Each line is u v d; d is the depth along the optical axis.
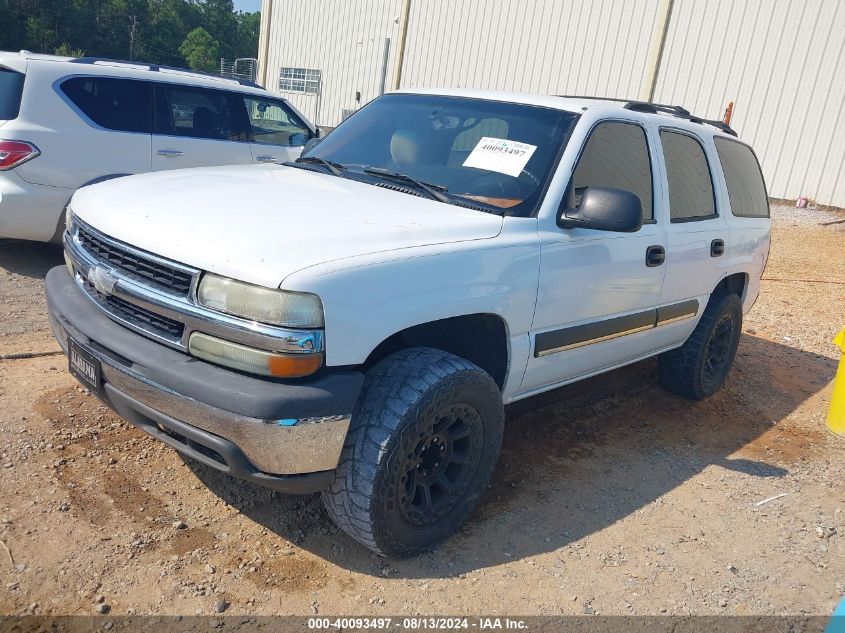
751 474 4.28
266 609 2.70
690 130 4.77
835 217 15.54
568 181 3.61
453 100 4.20
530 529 3.42
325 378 2.61
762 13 16.53
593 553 3.29
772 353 6.79
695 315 4.84
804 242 12.94
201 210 2.96
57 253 7.17
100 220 3.06
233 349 2.57
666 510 3.75
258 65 28.41
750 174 5.61
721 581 3.21
